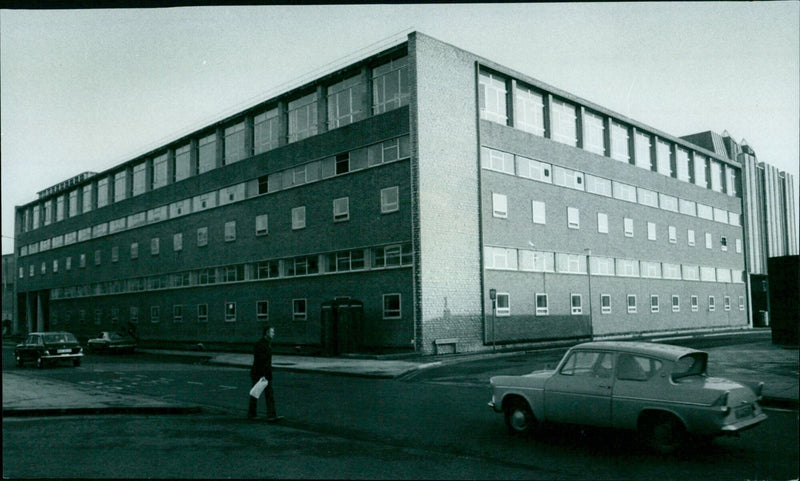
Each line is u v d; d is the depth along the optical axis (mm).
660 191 47344
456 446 9383
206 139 44250
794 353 22547
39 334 28062
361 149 31969
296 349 32750
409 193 29219
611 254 41344
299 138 36375
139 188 51750
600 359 9305
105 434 10578
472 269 31000
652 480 7340
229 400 15273
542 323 34938
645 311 44094
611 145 42656
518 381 10164
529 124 36312
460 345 29844
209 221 42781
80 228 59844
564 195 37812
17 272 72062
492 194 32688
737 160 59062
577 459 8461
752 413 8523
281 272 36594
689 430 8273
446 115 30641
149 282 49344
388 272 29938
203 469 7957
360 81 32625
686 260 49469
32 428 11234
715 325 52219
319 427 11234
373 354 28609
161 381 20391
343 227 32500
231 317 40312
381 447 9352
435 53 30484
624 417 8812
